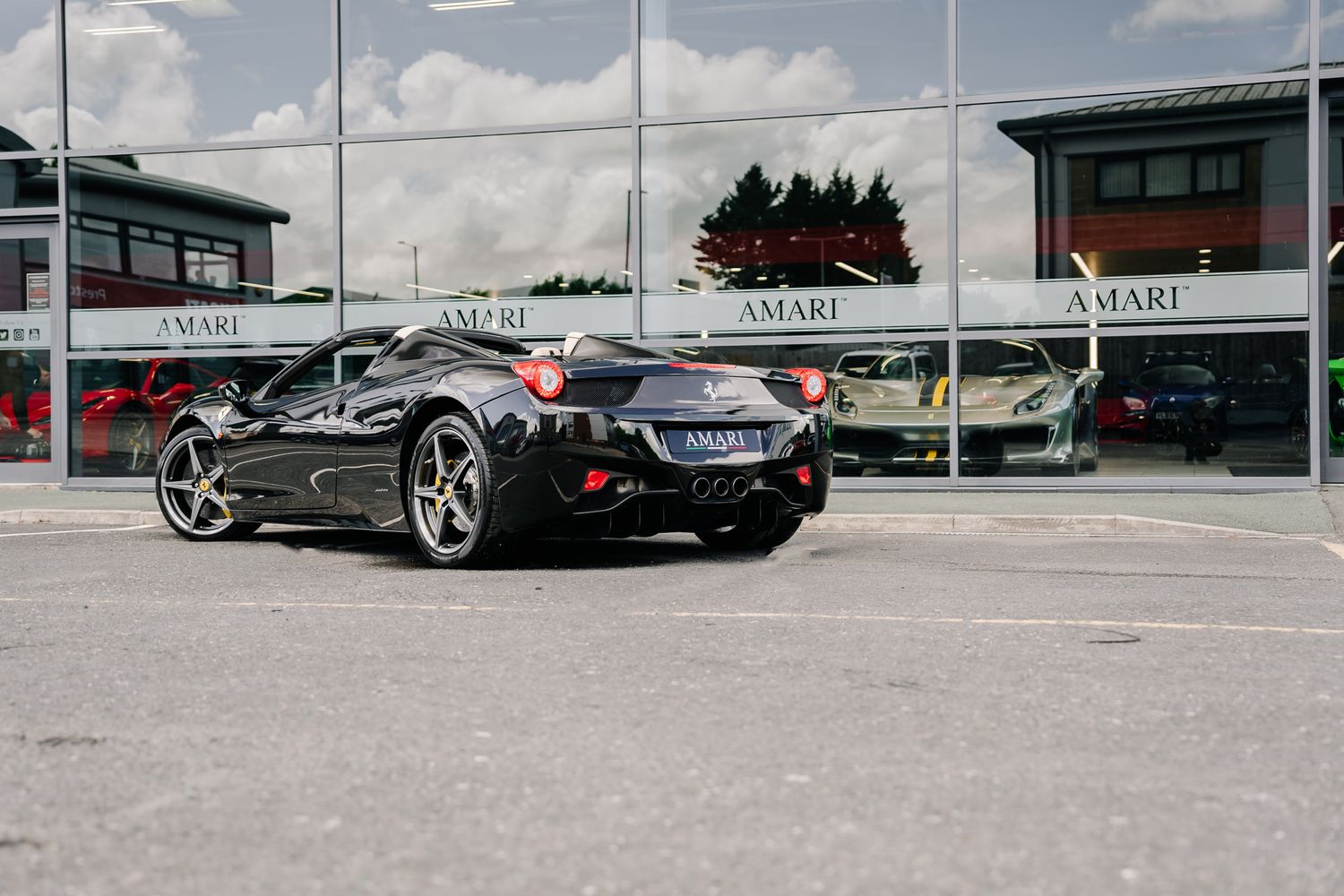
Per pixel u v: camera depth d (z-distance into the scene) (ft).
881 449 34.40
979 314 33.91
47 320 39.06
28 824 8.19
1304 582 18.69
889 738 10.00
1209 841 7.77
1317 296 32.22
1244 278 32.68
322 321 37.37
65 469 38.32
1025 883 7.13
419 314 36.99
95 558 22.39
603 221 35.96
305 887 7.14
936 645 13.66
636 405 19.69
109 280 38.40
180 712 10.93
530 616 15.62
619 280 35.86
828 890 7.05
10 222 39.09
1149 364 33.06
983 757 9.50
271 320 37.60
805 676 12.18
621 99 35.86
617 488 19.40
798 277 34.91
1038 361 33.63
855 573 19.74
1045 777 9.03
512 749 9.75
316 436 22.76
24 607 16.76
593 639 14.07
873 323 34.50
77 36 38.58
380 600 17.06
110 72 38.42
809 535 26.02
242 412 24.66
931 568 20.43
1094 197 33.40
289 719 10.69
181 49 38.09
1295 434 32.42
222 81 37.91
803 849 7.66
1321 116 32.65
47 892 7.11
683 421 19.72
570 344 21.01
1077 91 33.47
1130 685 11.78
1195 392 32.83
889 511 28.07
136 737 10.18
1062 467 33.37
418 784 8.93
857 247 34.58
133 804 8.57
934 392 34.09
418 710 10.94
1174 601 16.76
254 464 24.27
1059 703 11.08
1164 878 7.20
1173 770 9.20
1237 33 32.76
